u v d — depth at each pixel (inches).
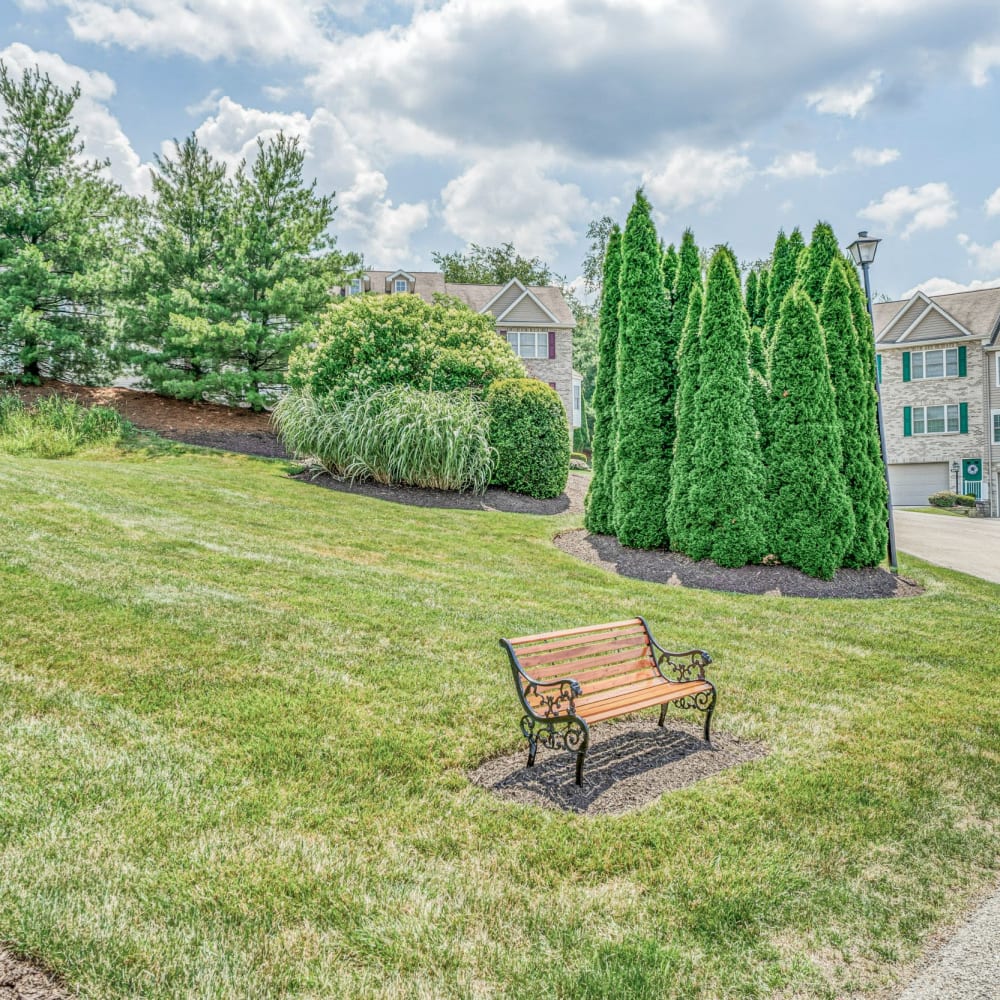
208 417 817.5
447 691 188.5
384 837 121.7
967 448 1160.2
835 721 189.2
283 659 199.9
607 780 151.3
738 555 395.2
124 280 778.8
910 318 1215.6
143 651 194.9
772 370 412.5
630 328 442.6
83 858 109.4
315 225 833.5
